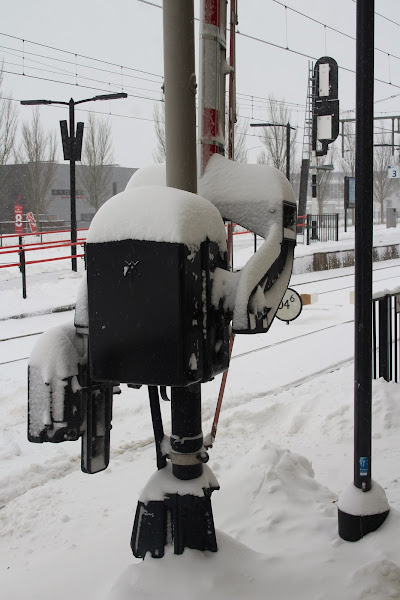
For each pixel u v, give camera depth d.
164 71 2.76
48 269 19.58
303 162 30.56
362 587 2.79
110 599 2.62
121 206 2.54
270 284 2.86
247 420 6.44
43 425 2.72
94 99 18.56
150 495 2.82
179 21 2.70
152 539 2.80
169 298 2.42
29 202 42.69
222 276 2.68
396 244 28.16
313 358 9.26
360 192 3.28
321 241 28.16
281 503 3.77
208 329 2.57
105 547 3.57
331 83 26.00
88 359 2.76
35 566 3.49
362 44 3.23
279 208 2.86
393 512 3.40
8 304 14.54
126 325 2.50
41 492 4.81
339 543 3.24
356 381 3.35
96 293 2.55
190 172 2.77
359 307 3.32
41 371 2.72
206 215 2.59
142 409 7.00
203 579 2.68
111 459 5.53
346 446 5.45
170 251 2.40
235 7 3.27
